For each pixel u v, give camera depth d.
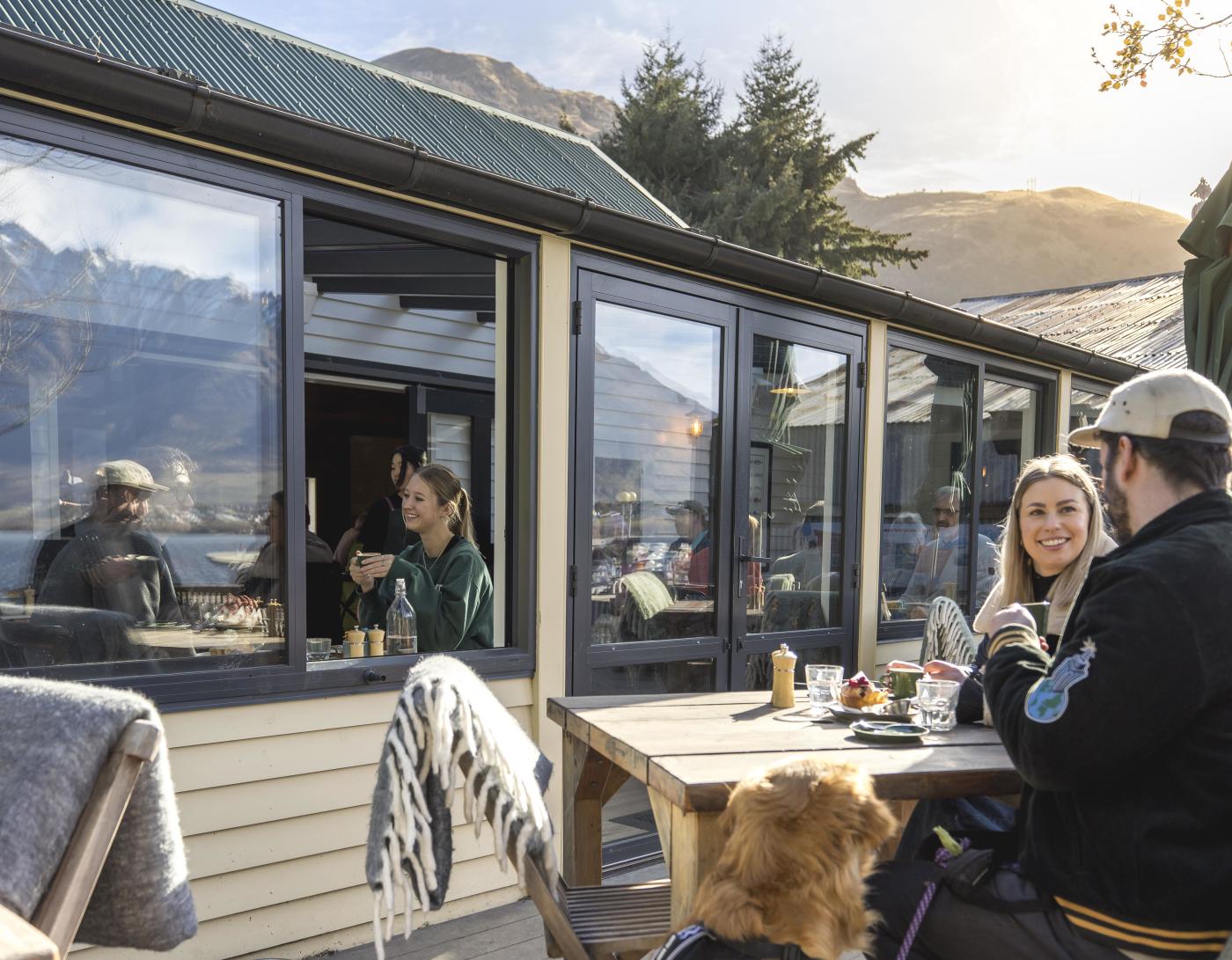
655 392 4.03
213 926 2.84
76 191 2.58
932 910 1.82
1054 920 1.65
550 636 3.64
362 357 6.41
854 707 2.71
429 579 3.62
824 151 28.50
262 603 2.91
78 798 1.18
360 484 7.71
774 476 4.55
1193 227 3.36
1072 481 2.80
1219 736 1.50
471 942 3.17
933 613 3.97
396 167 2.99
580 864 2.72
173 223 2.74
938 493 5.53
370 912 3.16
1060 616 2.79
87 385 2.61
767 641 4.51
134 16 4.57
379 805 1.71
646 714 2.68
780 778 1.53
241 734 2.84
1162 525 1.67
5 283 2.48
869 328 4.97
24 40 2.31
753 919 1.38
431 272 4.98
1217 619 1.50
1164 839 1.53
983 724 2.60
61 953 1.09
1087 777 1.55
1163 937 1.53
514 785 1.82
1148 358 10.32
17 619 2.50
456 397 7.09
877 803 1.48
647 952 2.01
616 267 3.83
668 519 4.11
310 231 4.36
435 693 1.77
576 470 3.73
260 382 2.90
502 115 6.50
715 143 27.69
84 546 2.60
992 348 5.71
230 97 2.62
